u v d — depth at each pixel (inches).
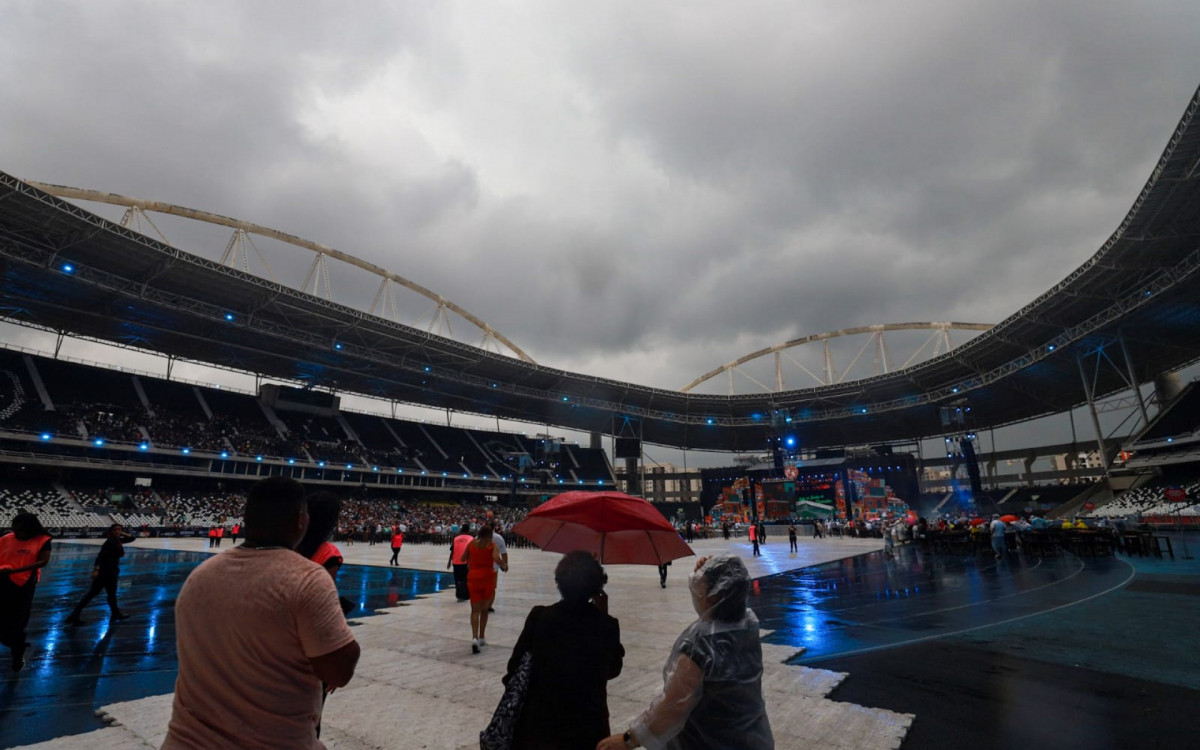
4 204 1464.1
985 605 461.4
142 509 1973.4
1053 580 604.7
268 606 79.8
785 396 3270.2
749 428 3715.6
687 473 3956.7
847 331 4087.1
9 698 241.6
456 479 2920.8
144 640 361.4
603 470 3654.0
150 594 577.0
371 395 3120.1
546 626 116.3
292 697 79.7
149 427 2132.1
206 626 79.9
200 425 2316.7
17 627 279.4
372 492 2716.5
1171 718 206.4
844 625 393.7
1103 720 206.1
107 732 198.5
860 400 3253.0
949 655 304.0
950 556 992.9
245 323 2100.1
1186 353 2383.1
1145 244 1715.1
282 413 2741.1
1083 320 2203.5
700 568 105.7
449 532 1828.2
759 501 2466.8
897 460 2783.0
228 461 2229.3
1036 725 203.0
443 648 335.3
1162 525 1644.9
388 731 202.1
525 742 109.6
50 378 2153.1
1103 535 880.9
